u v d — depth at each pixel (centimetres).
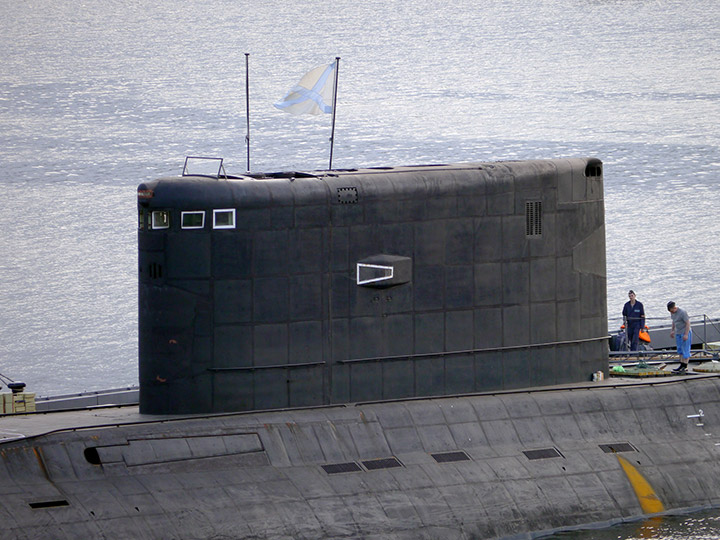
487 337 9031
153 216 8044
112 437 7650
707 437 9656
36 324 19275
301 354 8394
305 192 8275
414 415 8650
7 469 7200
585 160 9369
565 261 9319
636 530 8681
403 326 8706
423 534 7981
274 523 7550
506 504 8406
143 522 7194
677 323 10388
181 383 8169
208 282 8100
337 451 8250
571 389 9362
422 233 8694
